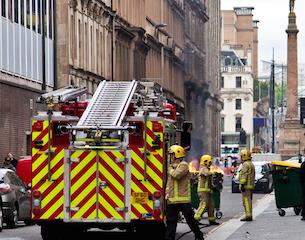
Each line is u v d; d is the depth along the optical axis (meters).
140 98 29.86
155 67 113.50
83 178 28.88
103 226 29.50
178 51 132.25
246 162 41.47
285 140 152.88
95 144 28.83
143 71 104.50
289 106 152.38
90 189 28.88
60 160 28.94
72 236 31.36
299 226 37.31
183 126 31.62
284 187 44.38
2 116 59.62
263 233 34.19
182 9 135.62
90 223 28.95
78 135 28.98
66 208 28.88
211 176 39.06
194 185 41.94
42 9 68.56
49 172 28.94
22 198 40.44
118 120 28.75
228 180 115.19
